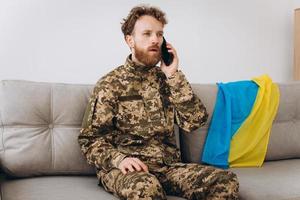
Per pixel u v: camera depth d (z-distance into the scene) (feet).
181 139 6.39
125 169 4.68
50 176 5.63
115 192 4.64
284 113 6.88
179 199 4.81
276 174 5.78
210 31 8.78
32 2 7.31
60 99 5.79
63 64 7.62
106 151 5.01
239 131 6.44
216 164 6.22
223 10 8.87
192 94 5.67
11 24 7.21
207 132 6.43
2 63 7.21
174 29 8.43
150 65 5.61
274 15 9.43
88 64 7.80
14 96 5.60
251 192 5.04
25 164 5.40
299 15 8.95
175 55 5.75
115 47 7.96
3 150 5.45
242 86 6.73
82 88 6.00
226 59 9.01
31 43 7.37
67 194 4.70
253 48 9.27
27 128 5.57
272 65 9.52
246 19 9.14
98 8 7.77
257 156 6.46
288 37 9.61
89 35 7.76
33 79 7.43
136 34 5.52
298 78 8.98
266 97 6.67
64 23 7.56
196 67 8.72
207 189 4.66
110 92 5.39
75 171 5.67
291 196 4.95
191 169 5.00
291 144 6.82
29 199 4.50
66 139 5.66
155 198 4.24
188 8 8.52
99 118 5.25
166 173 5.18
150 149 5.33
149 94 5.61
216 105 6.52
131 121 5.42
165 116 5.65
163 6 8.29
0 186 4.99
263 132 6.47
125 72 5.58
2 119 5.53
